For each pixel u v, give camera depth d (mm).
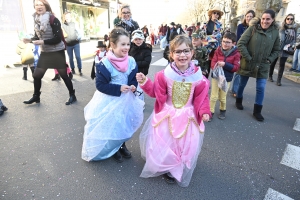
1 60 7855
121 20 3764
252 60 3748
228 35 3523
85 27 16781
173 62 2174
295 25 5785
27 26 9539
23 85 5426
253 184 2250
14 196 1987
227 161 2629
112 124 2311
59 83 5676
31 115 3717
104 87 2230
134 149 2816
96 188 2119
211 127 3520
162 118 2145
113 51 2309
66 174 2299
